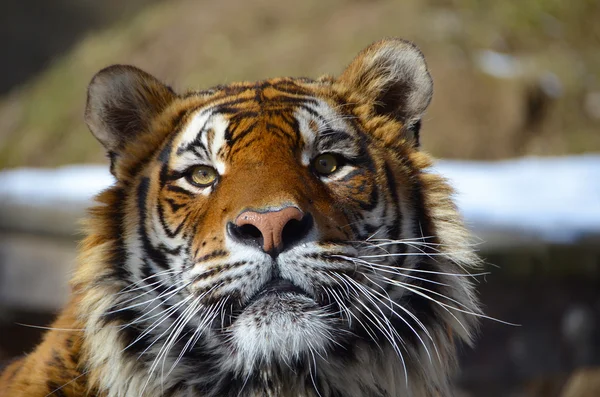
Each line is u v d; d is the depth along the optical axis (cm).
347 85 698
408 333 629
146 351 607
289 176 590
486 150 1906
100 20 3453
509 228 1274
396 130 671
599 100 2131
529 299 1260
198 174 623
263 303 570
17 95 2638
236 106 638
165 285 612
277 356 586
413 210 643
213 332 603
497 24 2294
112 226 629
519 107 2006
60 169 1969
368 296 597
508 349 1255
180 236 605
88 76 2377
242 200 573
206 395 613
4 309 1365
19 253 1372
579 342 1259
